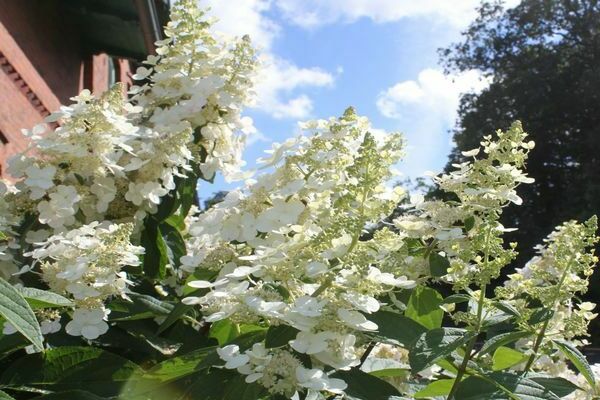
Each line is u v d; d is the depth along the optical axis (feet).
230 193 7.38
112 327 7.77
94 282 6.91
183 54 10.50
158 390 6.40
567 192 76.74
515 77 88.74
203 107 10.28
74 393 6.11
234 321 6.02
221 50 10.64
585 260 6.82
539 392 6.02
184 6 10.50
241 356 5.61
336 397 6.16
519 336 6.82
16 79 24.09
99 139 8.42
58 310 7.06
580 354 7.06
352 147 7.09
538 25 91.35
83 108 8.54
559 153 84.38
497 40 93.91
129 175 9.32
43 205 8.22
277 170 7.24
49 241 7.34
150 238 9.36
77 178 8.86
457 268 7.02
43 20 26.40
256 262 6.40
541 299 6.84
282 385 5.51
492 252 6.61
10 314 4.93
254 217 7.13
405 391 8.14
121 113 9.30
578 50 88.07
